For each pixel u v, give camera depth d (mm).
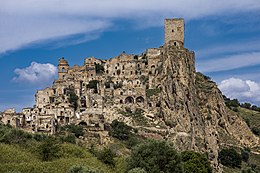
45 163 191125
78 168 170875
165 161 190125
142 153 191875
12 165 180750
